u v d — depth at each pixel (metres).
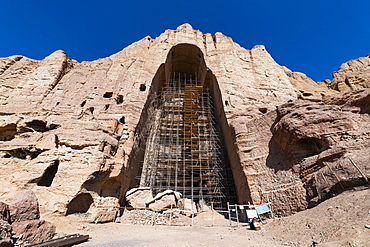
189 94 24.45
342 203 7.21
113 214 12.61
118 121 16.19
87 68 20.64
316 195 9.78
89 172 11.95
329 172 9.39
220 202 17.20
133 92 19.50
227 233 8.88
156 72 22.19
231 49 26.22
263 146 15.11
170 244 6.54
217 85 22.30
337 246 4.32
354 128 10.48
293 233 6.82
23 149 13.41
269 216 11.71
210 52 25.97
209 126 23.14
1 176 12.34
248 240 6.94
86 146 13.02
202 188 18.84
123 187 14.50
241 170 15.50
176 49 26.52
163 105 24.14
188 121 23.16
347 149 9.48
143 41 25.83
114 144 14.15
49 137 13.49
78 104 17.02
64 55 21.09
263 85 22.62
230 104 20.00
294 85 25.41
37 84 18.08
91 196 12.09
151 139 21.12
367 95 11.22
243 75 23.23
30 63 20.11
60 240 6.25
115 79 20.17
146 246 6.24
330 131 10.88
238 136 16.77
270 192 12.54
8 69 18.95
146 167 18.84
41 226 6.45
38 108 16.11
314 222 6.92
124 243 6.82
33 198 6.96
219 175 19.33
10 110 15.70
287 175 12.18
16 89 17.59
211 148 20.61
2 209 5.72
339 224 5.91
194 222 13.48
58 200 11.06
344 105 12.57
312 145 12.12
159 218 13.11
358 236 4.68
